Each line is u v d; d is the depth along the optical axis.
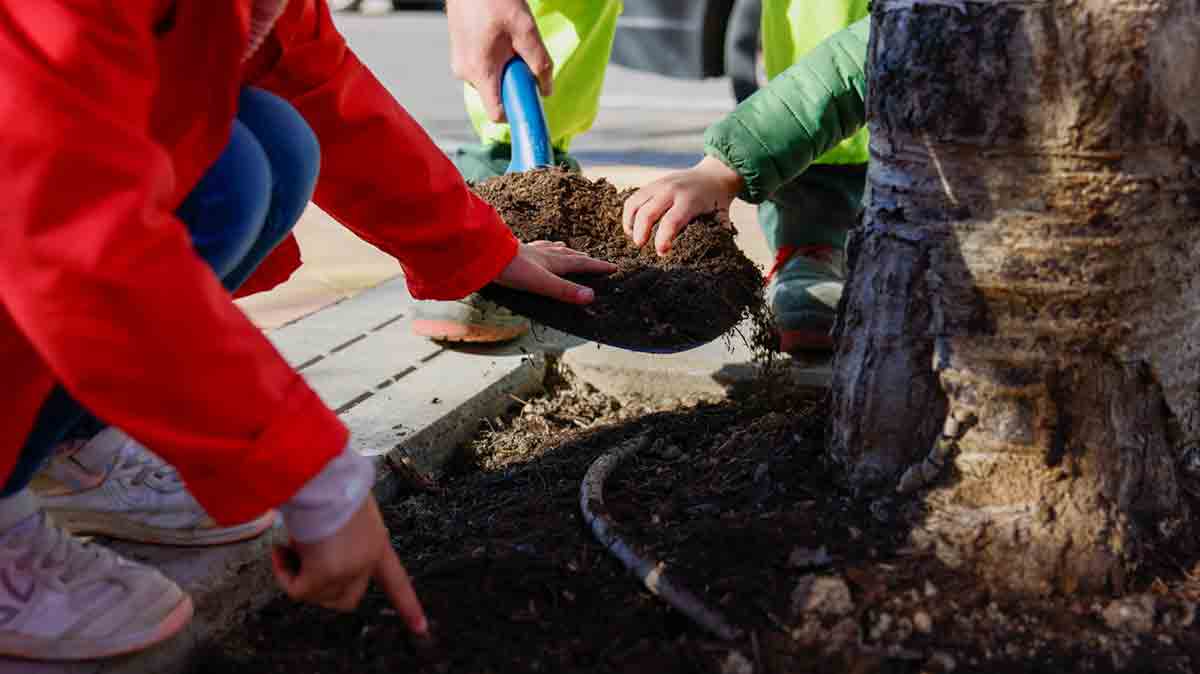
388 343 2.28
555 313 1.65
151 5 0.97
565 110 2.45
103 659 1.25
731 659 1.23
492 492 1.77
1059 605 1.29
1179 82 1.24
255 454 0.99
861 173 2.28
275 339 2.30
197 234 1.17
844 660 1.23
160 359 0.95
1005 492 1.33
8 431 1.08
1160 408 1.36
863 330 1.41
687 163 4.23
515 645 1.29
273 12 1.13
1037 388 1.31
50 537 1.25
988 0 1.24
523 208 1.85
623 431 1.94
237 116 1.25
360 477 1.07
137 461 1.42
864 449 1.41
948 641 1.24
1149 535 1.35
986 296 1.31
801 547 1.34
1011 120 1.26
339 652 1.31
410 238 1.56
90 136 0.92
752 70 3.25
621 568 1.41
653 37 3.80
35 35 0.91
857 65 1.75
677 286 1.67
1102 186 1.26
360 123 1.46
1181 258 1.32
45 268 0.91
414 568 1.47
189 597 1.34
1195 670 1.21
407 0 9.44
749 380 2.06
